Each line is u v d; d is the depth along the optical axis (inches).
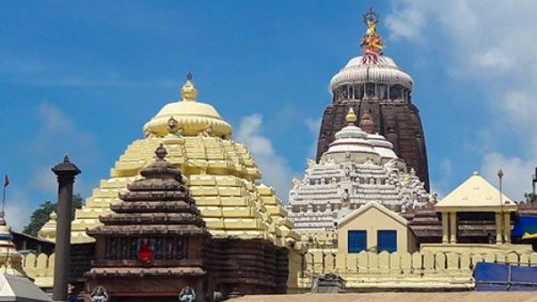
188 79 3577.8
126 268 2797.7
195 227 2810.0
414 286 3373.5
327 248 4744.1
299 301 2517.2
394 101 7721.5
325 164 5989.2
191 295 2746.1
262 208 3326.8
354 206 5669.3
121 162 3376.0
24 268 3257.9
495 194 3927.2
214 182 3174.2
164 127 3449.8
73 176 2292.1
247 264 3026.6
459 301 2273.6
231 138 3563.0
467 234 3983.8
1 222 3063.5
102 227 2822.3
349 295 2506.2
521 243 3973.9
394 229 4010.8
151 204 2844.5
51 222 3841.0
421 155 7637.8
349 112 6471.5
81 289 3051.2
